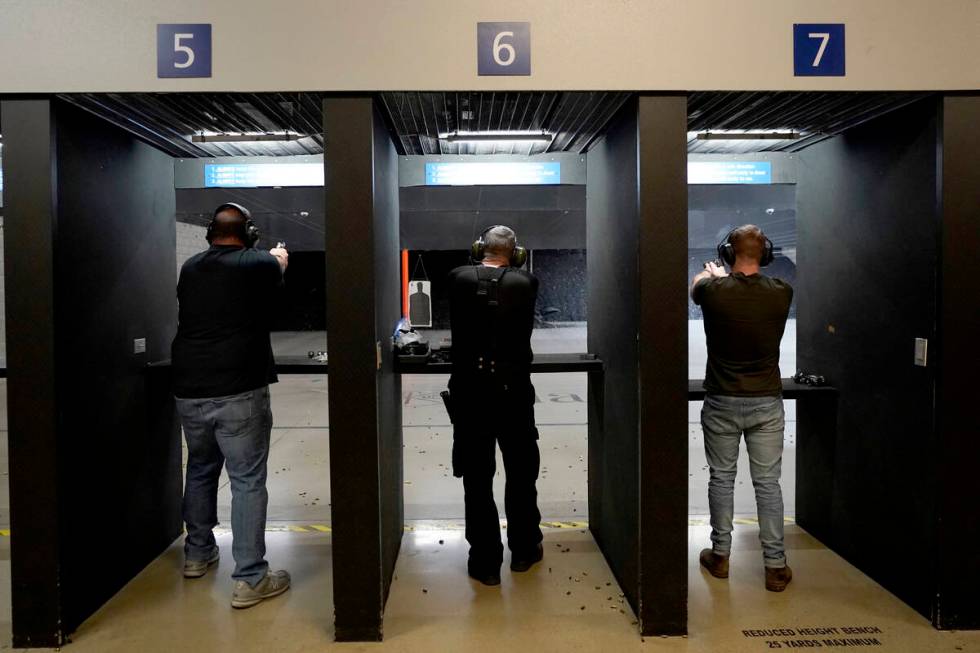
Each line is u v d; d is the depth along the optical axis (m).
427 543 2.92
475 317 2.38
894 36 2.05
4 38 1.97
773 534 2.42
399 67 1.99
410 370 2.57
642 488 2.09
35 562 2.06
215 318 2.29
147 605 2.35
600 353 2.72
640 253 2.05
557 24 2.00
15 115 1.99
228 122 2.45
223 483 3.90
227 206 2.45
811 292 2.96
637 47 2.01
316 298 17.41
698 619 2.22
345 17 1.98
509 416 2.43
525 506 2.57
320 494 3.70
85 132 2.22
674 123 2.04
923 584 2.22
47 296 2.02
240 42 1.98
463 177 2.95
